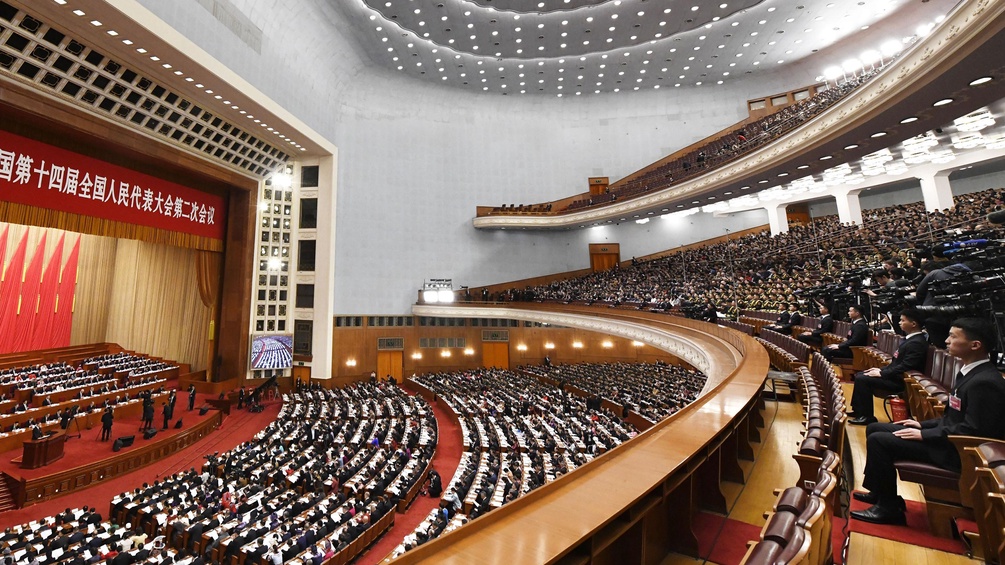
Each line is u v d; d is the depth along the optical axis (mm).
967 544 2352
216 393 20531
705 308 14133
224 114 18094
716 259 22844
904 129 12984
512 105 30422
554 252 30609
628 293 23375
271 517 9352
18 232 20797
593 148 30312
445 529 8852
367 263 26938
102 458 12953
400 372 27312
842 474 3088
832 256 15320
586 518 1788
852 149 14602
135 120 15828
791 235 21812
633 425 15789
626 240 30547
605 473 2227
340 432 16594
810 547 1341
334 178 24297
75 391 16312
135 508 9922
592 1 20047
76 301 23406
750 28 22297
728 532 2730
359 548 8781
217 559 8203
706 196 20938
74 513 10086
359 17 21312
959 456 2576
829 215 27562
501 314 24953
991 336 2760
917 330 4547
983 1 8391
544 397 20000
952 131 15961
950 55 9430
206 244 20797
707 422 3062
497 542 1631
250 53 17234
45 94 13273
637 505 2068
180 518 9484
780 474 3652
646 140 29797
